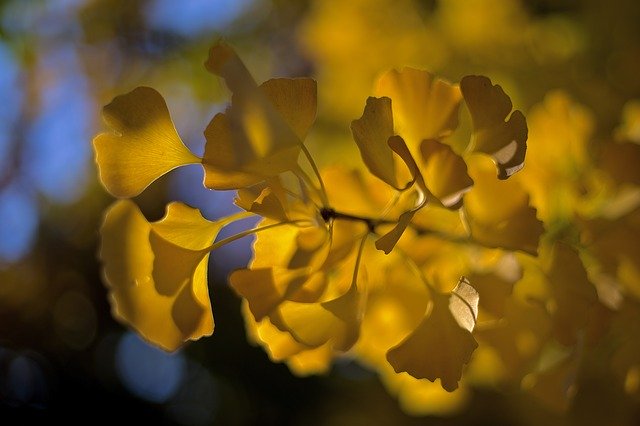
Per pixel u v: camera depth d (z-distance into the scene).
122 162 0.78
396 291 0.83
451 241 0.83
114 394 1.77
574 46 1.33
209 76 1.71
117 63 1.73
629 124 0.93
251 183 0.76
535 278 0.85
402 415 1.57
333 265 0.78
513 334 0.84
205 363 1.74
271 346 0.80
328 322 0.78
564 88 1.28
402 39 1.40
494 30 1.36
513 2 1.37
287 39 1.81
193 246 0.79
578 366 0.85
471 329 0.78
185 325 0.78
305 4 1.79
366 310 0.83
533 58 1.32
